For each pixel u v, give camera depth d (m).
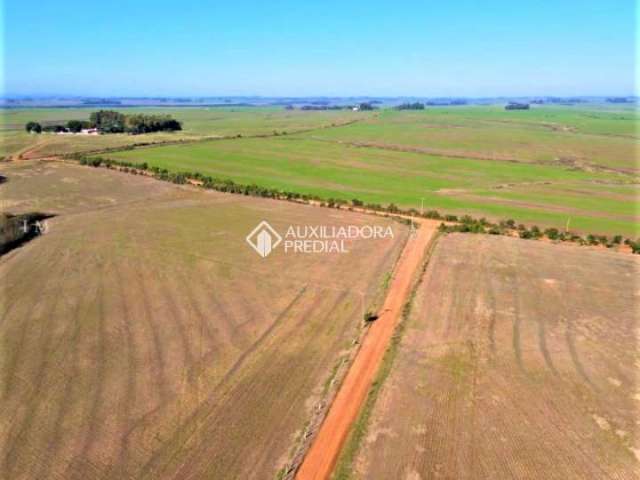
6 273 42.06
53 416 24.56
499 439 23.06
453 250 48.50
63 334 32.31
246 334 32.44
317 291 39.03
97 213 61.69
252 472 21.20
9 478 20.89
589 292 38.56
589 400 25.75
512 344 31.06
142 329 33.06
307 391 26.56
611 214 64.62
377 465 21.61
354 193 76.62
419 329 32.91
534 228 55.84
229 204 67.19
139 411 24.94
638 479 20.81
